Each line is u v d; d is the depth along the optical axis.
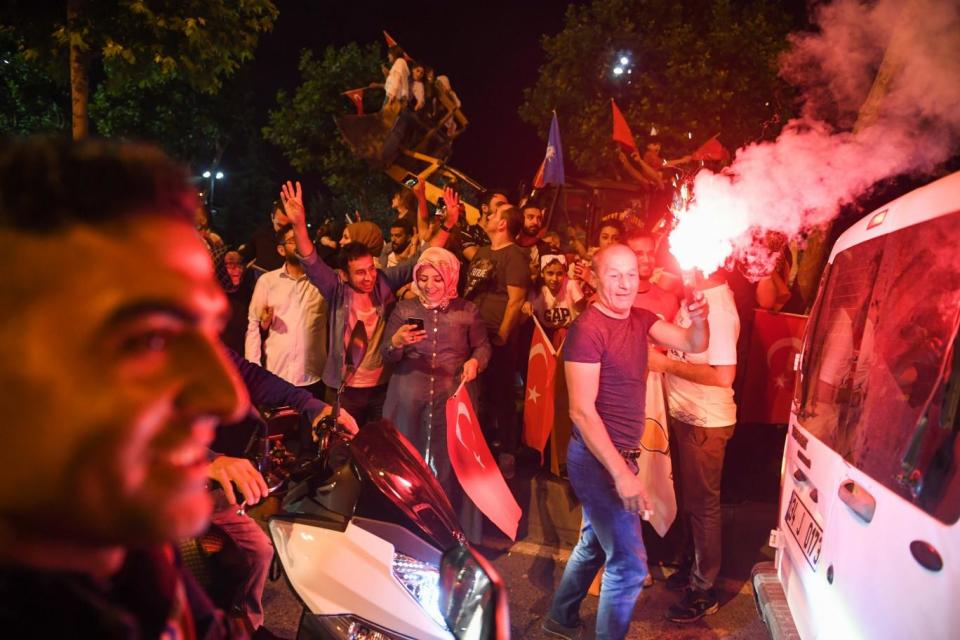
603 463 3.10
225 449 2.41
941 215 2.15
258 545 2.49
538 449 4.96
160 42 7.86
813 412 2.98
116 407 0.54
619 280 3.16
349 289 4.65
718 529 3.90
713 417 3.82
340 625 2.22
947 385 1.87
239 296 5.90
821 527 2.63
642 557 3.24
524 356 5.80
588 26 16.50
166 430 0.57
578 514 4.73
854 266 2.84
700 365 3.77
